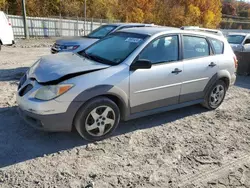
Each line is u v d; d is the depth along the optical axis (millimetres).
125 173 2951
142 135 3896
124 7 45375
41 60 3996
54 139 3576
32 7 30422
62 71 3316
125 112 3758
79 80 3252
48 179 2752
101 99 3430
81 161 3123
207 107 5090
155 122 4410
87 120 3406
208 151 3566
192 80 4453
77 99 3234
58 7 34031
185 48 4352
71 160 3129
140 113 3957
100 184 2729
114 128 3707
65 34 24688
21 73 7367
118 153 3355
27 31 19453
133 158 3266
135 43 3914
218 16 68250
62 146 3420
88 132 3469
